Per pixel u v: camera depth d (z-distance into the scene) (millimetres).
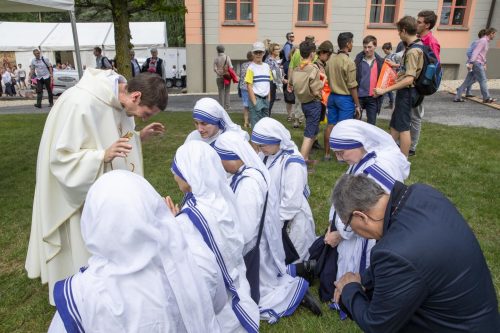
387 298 1487
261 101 7500
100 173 2512
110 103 2605
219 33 15828
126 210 1393
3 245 3928
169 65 23328
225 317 2143
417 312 1518
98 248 1410
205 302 1587
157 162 6316
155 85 2520
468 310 1472
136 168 2949
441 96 12398
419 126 6156
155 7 9125
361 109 6277
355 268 2807
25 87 22906
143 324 1414
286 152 3252
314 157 6418
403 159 2736
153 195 1523
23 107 14398
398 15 15922
